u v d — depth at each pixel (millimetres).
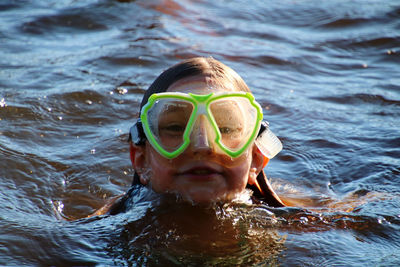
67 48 6156
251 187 3035
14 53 5895
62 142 4059
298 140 4230
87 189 3498
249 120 2668
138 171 2945
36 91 4816
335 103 4926
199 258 2275
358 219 2773
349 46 6617
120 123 4406
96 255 2295
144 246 2389
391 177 3635
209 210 2715
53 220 2885
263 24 7461
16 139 3977
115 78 5270
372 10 7871
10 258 2242
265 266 2203
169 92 2609
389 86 5332
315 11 7910
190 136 2562
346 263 2232
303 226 2676
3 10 7422
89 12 7359
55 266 2195
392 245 2457
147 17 7465
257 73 5625
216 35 6906
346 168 3820
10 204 3076
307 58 6164
